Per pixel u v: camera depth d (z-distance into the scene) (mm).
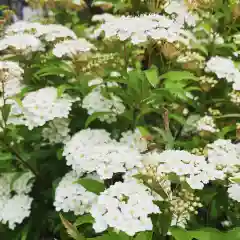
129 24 480
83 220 401
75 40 517
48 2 613
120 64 513
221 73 523
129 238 375
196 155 424
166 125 458
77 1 611
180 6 538
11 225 488
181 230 380
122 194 378
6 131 476
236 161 417
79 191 453
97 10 682
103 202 372
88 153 441
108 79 481
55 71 496
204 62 554
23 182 514
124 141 478
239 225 448
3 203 504
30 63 528
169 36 475
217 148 438
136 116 503
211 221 449
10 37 515
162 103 490
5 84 489
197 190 417
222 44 558
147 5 544
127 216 363
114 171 409
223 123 534
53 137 505
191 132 536
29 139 500
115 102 502
